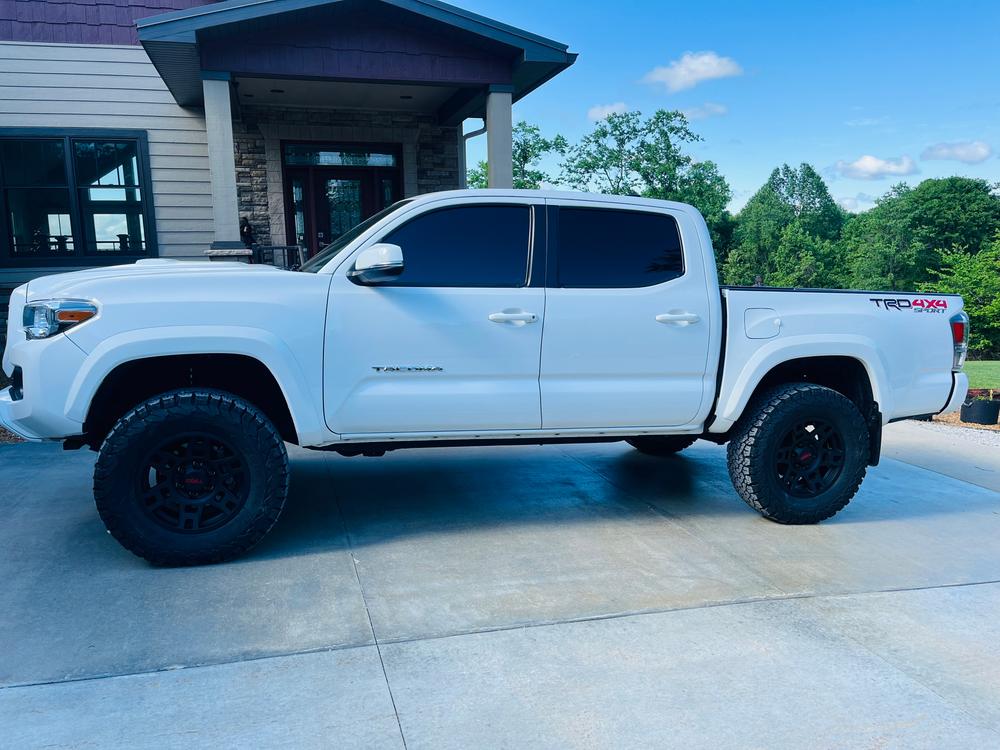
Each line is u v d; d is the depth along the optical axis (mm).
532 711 2520
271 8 7766
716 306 4414
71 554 3869
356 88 9812
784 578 3705
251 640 2973
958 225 55250
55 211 10133
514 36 8641
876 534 4426
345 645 2945
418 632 3062
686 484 5422
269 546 4027
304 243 11344
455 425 4117
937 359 4820
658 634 3080
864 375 4711
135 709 2496
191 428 3646
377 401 3951
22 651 2863
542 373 4172
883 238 55500
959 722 2500
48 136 9859
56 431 3562
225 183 8195
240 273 3805
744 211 79250
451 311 3994
